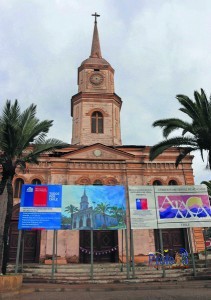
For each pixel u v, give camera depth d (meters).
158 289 13.62
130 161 27.44
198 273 17.11
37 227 16.42
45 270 18.95
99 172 26.81
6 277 12.90
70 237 24.27
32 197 16.97
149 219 17.17
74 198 17.47
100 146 27.86
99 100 32.25
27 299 11.09
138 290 13.37
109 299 10.84
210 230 38.44
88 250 24.39
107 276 16.98
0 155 16.89
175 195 17.86
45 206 16.89
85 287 13.87
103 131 30.98
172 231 25.64
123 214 17.52
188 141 19.19
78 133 30.86
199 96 18.64
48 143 18.19
